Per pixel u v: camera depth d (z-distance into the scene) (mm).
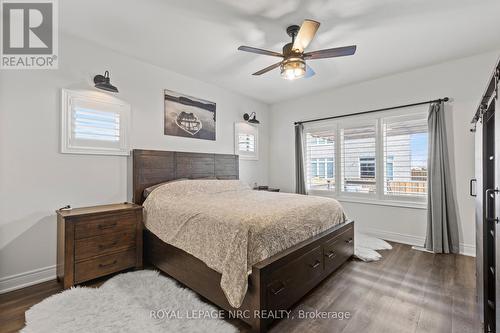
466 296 2146
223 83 4160
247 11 2252
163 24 2467
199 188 3279
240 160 4781
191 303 2014
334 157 4492
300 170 4836
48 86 2543
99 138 2893
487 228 1689
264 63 3387
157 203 2742
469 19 2359
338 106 4414
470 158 3162
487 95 1694
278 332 1719
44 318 1804
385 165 3898
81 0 2111
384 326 1772
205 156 4012
